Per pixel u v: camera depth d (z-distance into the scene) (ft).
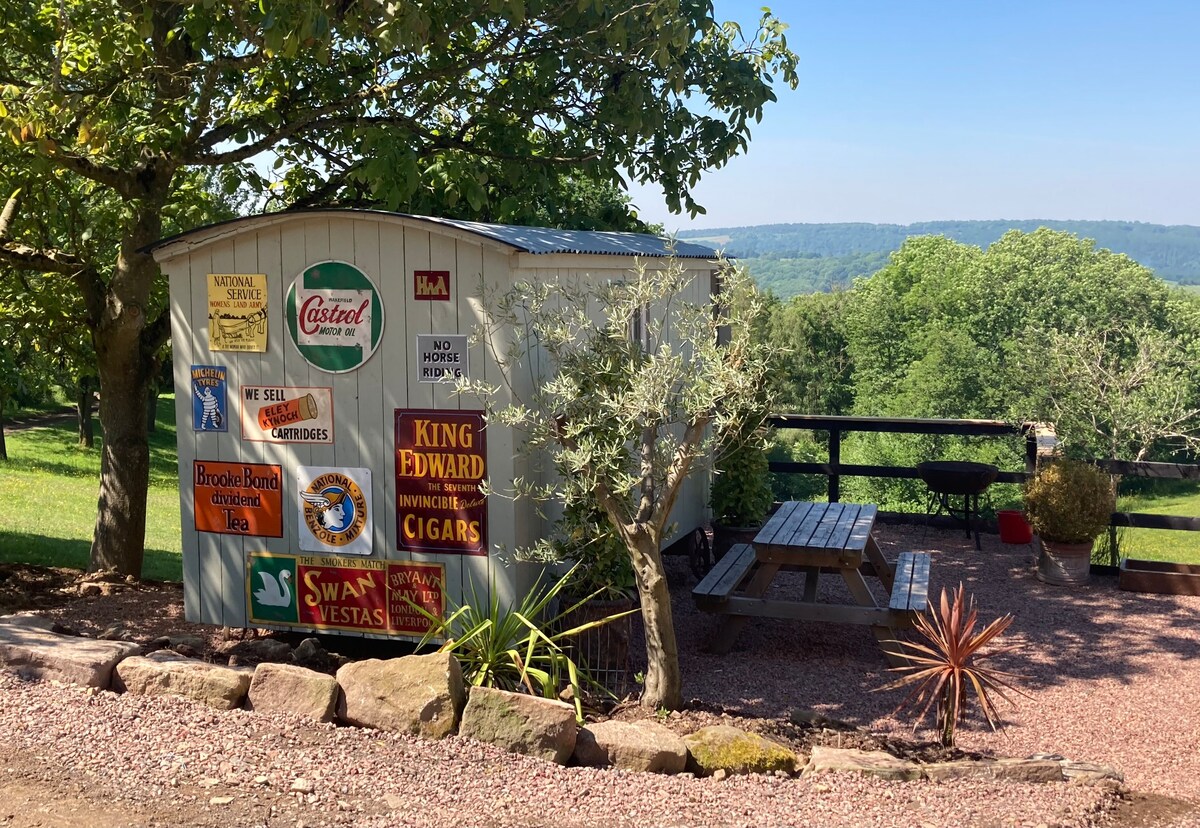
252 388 21.27
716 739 15.48
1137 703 19.66
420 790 13.39
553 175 32.04
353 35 27.94
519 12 24.95
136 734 14.64
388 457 20.48
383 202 31.73
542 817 12.85
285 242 20.72
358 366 20.49
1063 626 24.80
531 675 18.02
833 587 28.43
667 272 18.43
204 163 28.84
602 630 19.52
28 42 24.94
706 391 17.10
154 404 105.70
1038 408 93.25
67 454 91.66
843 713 19.06
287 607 21.42
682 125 31.58
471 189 27.89
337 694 15.80
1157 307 147.13
